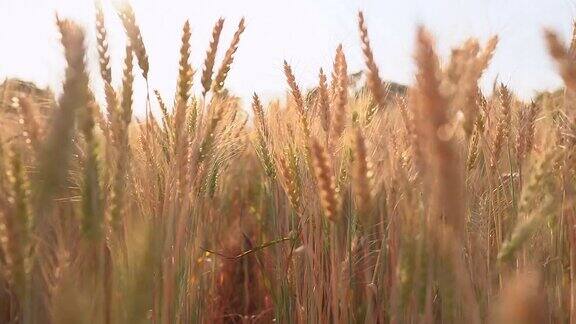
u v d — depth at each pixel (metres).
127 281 0.63
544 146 0.88
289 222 1.20
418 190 0.62
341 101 0.87
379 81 0.76
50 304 0.60
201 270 1.09
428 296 0.60
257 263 1.33
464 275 0.52
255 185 1.38
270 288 1.18
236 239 1.35
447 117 0.48
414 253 0.61
